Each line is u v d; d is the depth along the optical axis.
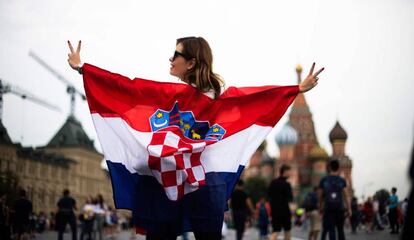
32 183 92.00
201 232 4.84
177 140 4.88
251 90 5.37
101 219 23.80
